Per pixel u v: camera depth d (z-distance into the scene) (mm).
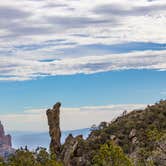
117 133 172625
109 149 128000
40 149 151500
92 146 170750
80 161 161375
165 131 156875
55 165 143250
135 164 135000
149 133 151875
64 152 178250
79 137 182375
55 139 188375
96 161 128750
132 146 154250
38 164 143500
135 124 176000
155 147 142000
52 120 191000
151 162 130625
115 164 125188
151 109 190875
